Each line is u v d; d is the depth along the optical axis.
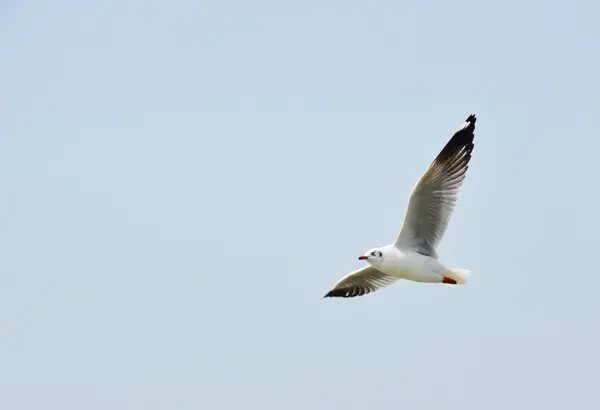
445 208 18.83
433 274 18.70
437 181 18.69
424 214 18.81
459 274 18.69
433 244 18.94
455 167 18.83
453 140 18.89
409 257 18.73
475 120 19.06
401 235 19.02
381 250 18.94
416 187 18.61
